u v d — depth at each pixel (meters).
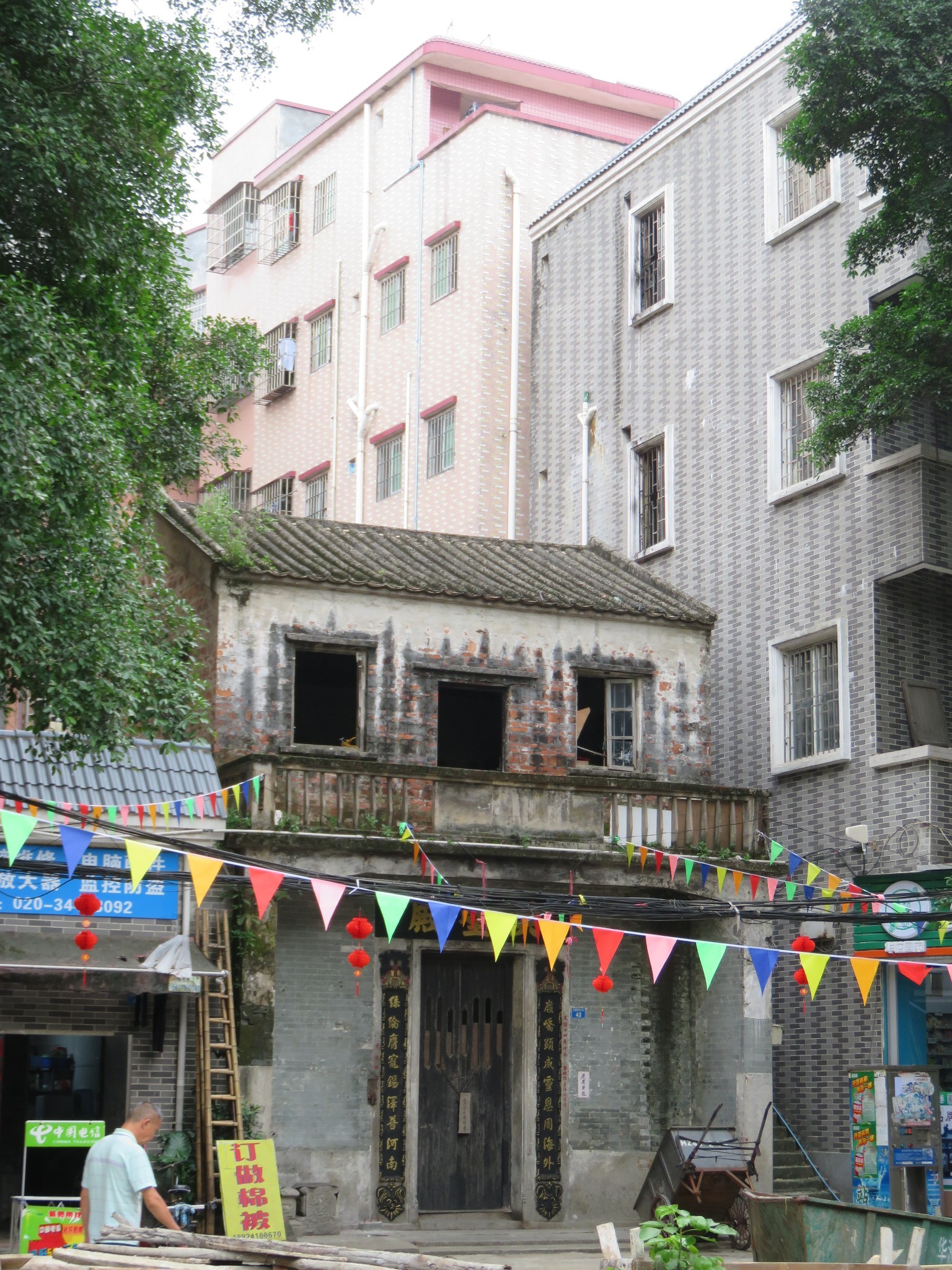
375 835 18.75
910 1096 17.66
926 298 17.77
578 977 20.38
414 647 20.36
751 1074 19.59
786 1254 12.07
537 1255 17.34
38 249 13.38
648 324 26.48
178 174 14.52
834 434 18.53
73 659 12.09
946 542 20.75
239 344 19.94
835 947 20.83
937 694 21.38
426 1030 19.83
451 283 32.12
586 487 27.52
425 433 31.98
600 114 36.97
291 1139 18.50
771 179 24.00
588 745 22.03
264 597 19.77
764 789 20.84
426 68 34.72
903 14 16.36
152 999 17.31
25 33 12.51
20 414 11.43
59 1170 17.56
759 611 23.14
